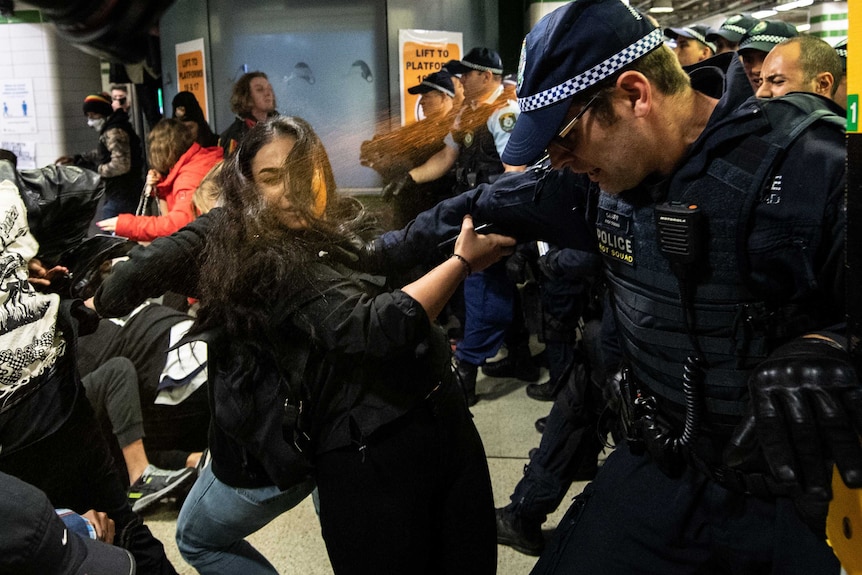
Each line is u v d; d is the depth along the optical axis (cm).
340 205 138
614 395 134
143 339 247
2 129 137
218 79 394
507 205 136
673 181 107
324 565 222
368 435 130
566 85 104
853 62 60
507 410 337
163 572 181
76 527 141
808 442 77
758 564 115
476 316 328
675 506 121
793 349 85
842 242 94
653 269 113
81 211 165
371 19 389
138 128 323
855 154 60
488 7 415
